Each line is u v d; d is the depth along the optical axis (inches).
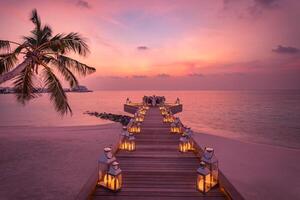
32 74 364.8
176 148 256.2
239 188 330.6
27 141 606.5
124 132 245.4
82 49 375.9
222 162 462.9
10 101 3806.6
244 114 1729.8
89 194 132.6
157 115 644.7
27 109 2128.4
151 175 174.7
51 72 373.7
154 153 233.6
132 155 224.5
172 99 4475.9
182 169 188.7
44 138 654.5
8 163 404.8
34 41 370.6
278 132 968.9
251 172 400.2
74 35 364.5
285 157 504.7
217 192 144.3
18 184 310.8
